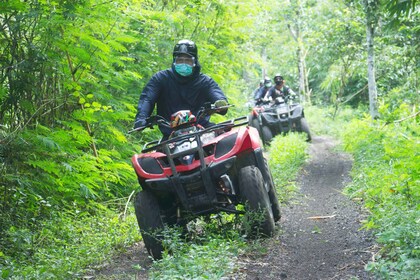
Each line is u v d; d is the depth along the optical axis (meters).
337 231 7.24
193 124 7.29
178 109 7.77
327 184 11.35
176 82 7.74
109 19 9.72
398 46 19.16
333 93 31.70
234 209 7.02
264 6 17.38
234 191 7.12
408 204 6.73
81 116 9.49
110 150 10.82
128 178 10.92
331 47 25.88
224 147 6.97
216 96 7.61
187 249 6.39
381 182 8.16
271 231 6.95
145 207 6.87
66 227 8.26
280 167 12.09
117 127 11.36
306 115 29.11
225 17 15.95
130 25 12.41
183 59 7.63
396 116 13.91
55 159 8.84
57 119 9.67
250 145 7.11
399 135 11.41
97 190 10.34
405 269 4.81
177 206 7.12
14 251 7.40
